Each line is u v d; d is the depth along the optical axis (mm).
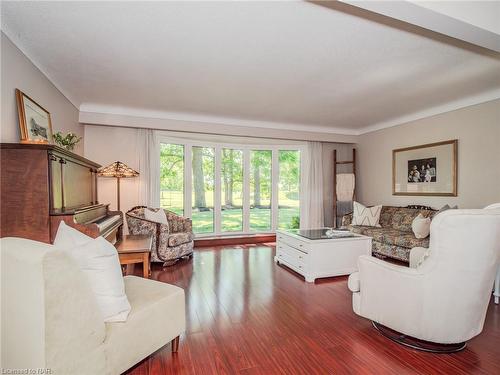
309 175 5969
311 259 3312
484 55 2637
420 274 1818
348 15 2004
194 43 2396
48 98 2998
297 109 4434
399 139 5055
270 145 6137
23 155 1993
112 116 4312
